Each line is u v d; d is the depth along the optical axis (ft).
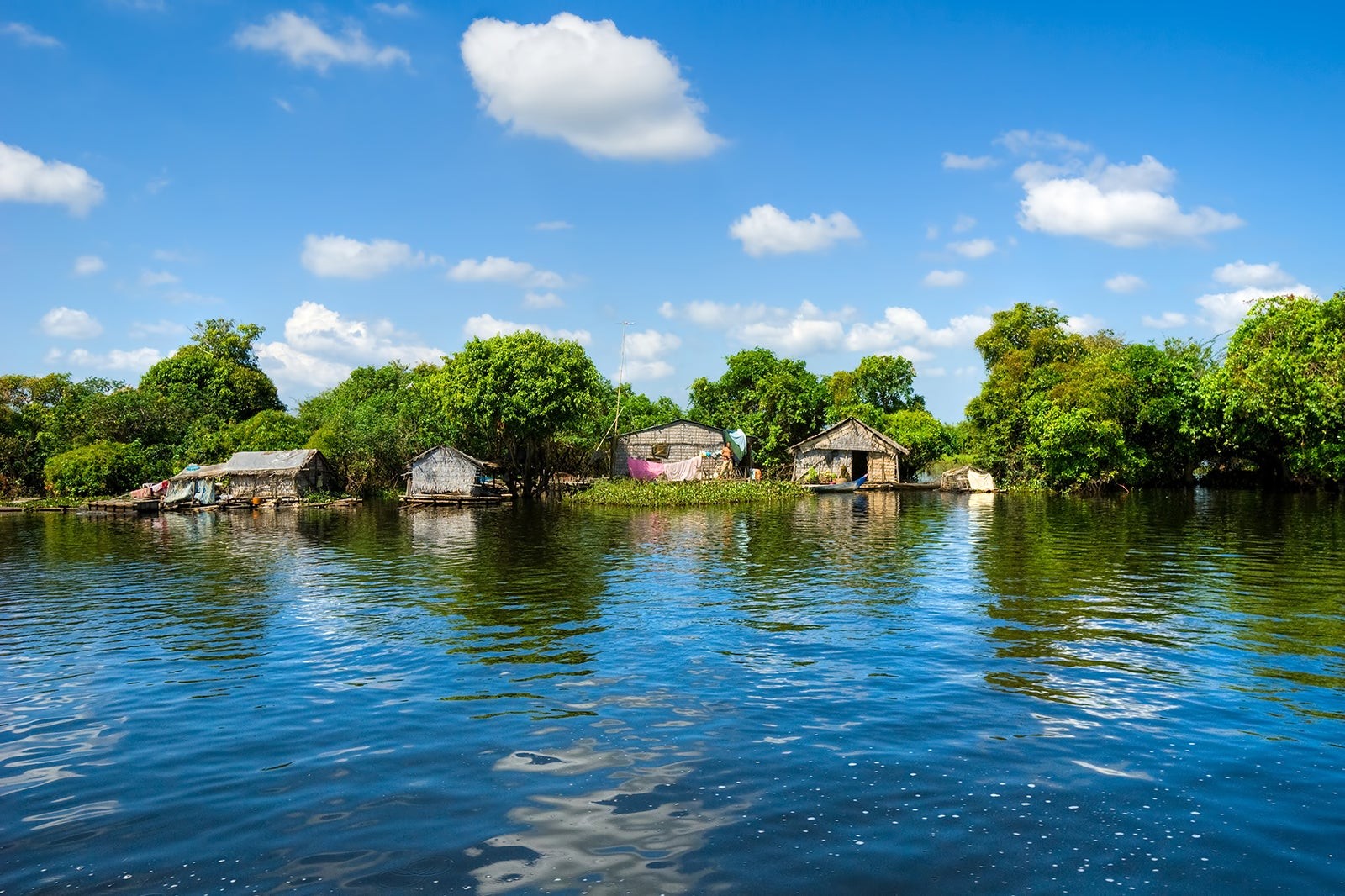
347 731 30.30
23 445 192.65
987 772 25.52
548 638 43.80
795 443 223.71
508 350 163.32
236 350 268.41
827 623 46.32
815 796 23.97
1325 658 37.63
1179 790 24.02
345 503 164.96
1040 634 42.93
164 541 97.19
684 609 50.70
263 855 21.33
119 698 35.04
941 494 175.83
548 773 26.03
